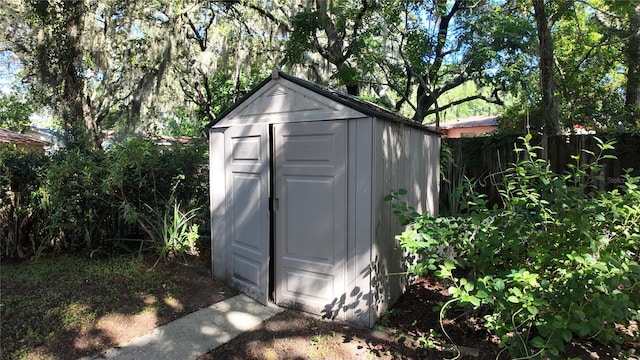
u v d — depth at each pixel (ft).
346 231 9.82
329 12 31.12
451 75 37.01
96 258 14.79
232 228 12.39
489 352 8.43
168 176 16.26
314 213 10.35
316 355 8.39
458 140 24.66
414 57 32.37
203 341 8.96
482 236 8.34
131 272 13.19
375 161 9.40
